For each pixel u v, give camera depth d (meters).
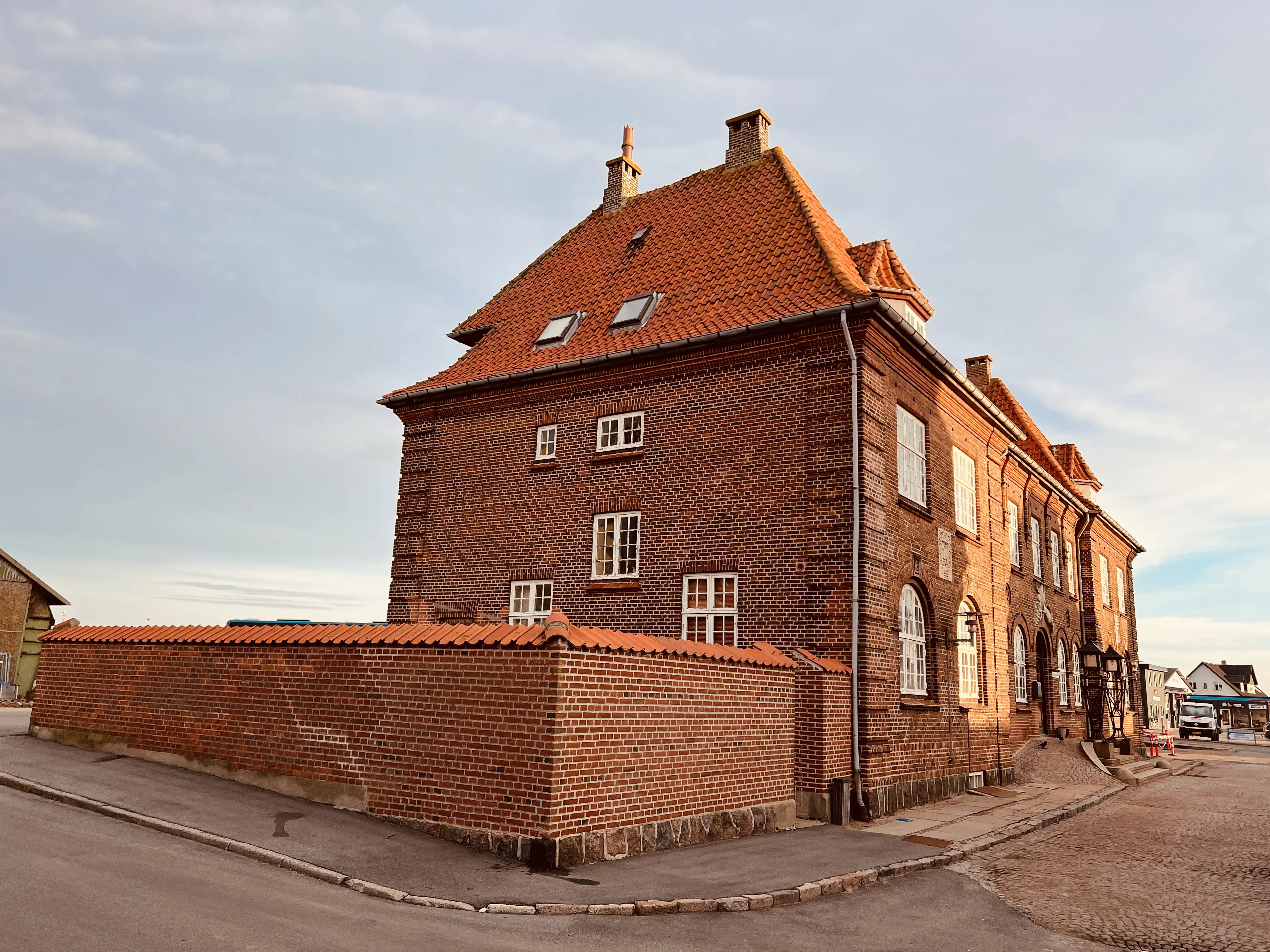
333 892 7.32
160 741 12.05
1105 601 33.94
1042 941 7.63
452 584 18.39
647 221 21.41
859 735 13.45
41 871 7.02
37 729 13.69
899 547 15.20
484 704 9.14
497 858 8.59
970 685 18.58
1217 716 57.91
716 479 15.40
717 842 10.70
